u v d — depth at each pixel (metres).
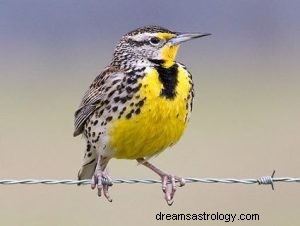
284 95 18.11
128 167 12.70
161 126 7.35
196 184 12.13
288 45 23.45
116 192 12.28
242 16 24.73
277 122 15.59
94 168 7.92
